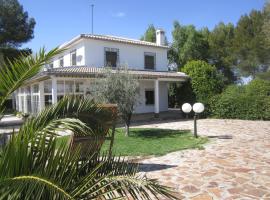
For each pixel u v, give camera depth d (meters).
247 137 12.26
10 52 30.03
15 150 2.25
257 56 36.59
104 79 13.02
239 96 20.64
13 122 18.64
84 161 2.96
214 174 6.72
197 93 22.27
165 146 10.23
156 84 21.66
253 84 20.72
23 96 27.78
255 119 19.83
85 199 2.41
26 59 2.65
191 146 10.17
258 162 7.80
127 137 12.47
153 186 2.83
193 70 22.73
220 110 21.30
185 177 6.52
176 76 22.11
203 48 43.50
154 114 23.05
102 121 3.49
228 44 45.19
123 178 2.80
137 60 25.02
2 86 2.69
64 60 25.17
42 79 18.39
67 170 2.42
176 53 43.56
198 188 5.76
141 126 17.02
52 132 2.79
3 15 32.81
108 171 2.97
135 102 13.29
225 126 16.31
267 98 19.45
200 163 7.80
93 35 23.14
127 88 12.77
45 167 2.33
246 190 5.61
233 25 47.41
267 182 6.08
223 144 10.62
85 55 21.98
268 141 11.16
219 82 22.83
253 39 38.19
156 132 14.09
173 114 24.67
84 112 3.32
